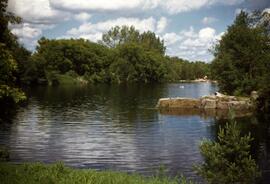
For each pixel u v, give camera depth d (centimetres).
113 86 13638
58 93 10100
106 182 1578
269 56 6869
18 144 3616
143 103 7831
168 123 5147
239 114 6059
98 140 3897
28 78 11831
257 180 2447
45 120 5312
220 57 7850
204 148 1859
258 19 7744
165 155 3238
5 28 2608
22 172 1580
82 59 15138
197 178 2516
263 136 4053
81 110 6575
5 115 5397
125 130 4550
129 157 3159
